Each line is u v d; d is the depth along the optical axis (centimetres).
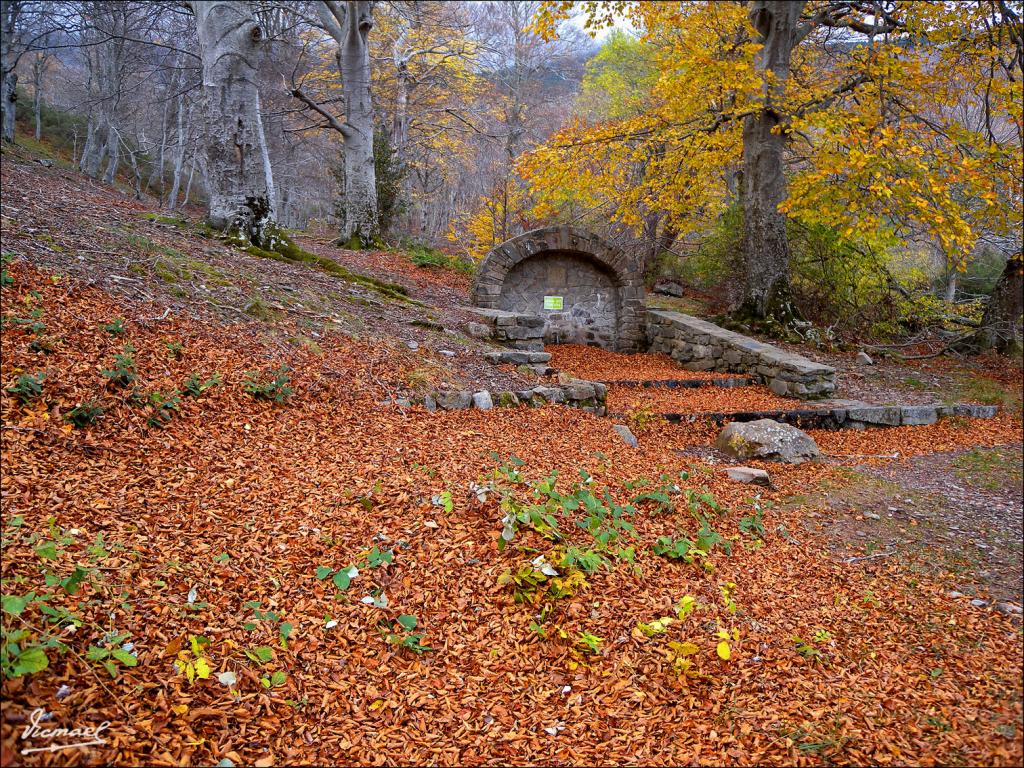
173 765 220
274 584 337
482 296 1372
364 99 1805
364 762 244
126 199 1512
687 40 1424
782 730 276
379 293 1077
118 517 364
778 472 720
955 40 1270
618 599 365
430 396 698
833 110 1259
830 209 1246
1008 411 1074
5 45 1739
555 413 766
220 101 1033
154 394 501
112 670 242
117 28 1817
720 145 1485
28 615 261
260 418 546
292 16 1964
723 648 317
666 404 980
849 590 435
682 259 2216
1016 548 532
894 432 955
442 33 2652
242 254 984
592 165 1659
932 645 362
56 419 441
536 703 287
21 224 698
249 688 268
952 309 1853
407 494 447
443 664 305
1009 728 280
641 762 255
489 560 384
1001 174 1167
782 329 1471
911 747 267
